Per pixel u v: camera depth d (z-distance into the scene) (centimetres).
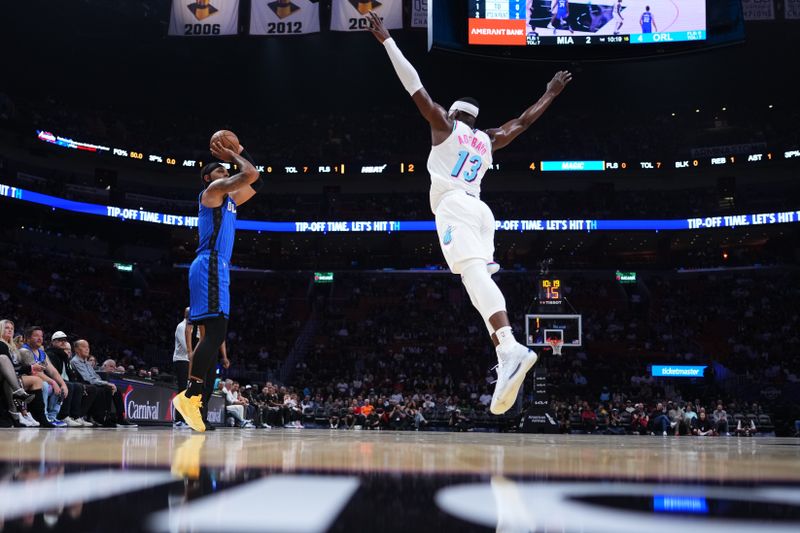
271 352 3369
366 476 128
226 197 505
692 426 2155
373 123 4131
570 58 1708
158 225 3656
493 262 401
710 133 3903
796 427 2286
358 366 3259
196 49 3512
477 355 3300
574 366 3158
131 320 3322
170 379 1271
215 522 74
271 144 4094
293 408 2053
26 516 74
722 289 3634
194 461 158
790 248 3738
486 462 174
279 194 3938
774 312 3453
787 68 3591
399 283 3869
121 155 3597
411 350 3366
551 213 3638
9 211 3338
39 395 763
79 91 3800
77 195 3403
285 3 2567
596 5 1723
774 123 3869
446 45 1633
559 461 183
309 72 3797
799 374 3050
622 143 3928
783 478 137
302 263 3847
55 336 862
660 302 3628
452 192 401
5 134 3278
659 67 3622
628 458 203
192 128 4081
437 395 2797
